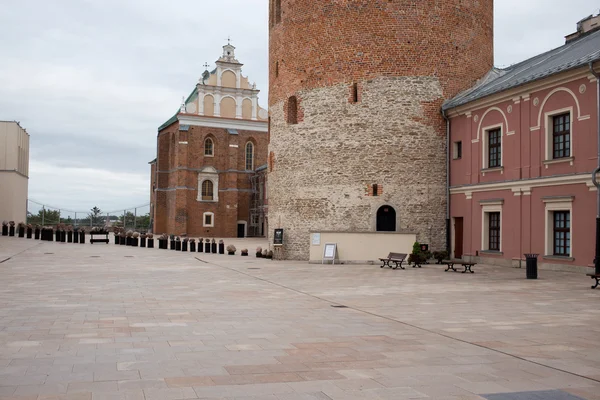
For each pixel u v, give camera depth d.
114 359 8.21
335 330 10.66
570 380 7.32
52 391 6.59
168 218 79.69
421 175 30.50
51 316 12.01
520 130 25.70
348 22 31.05
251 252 40.88
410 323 11.45
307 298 15.41
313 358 8.39
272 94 35.22
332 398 6.49
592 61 21.28
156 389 6.74
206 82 77.44
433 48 30.84
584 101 22.28
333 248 28.66
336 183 31.09
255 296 15.79
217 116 77.75
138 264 27.55
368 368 7.84
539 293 16.50
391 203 30.22
